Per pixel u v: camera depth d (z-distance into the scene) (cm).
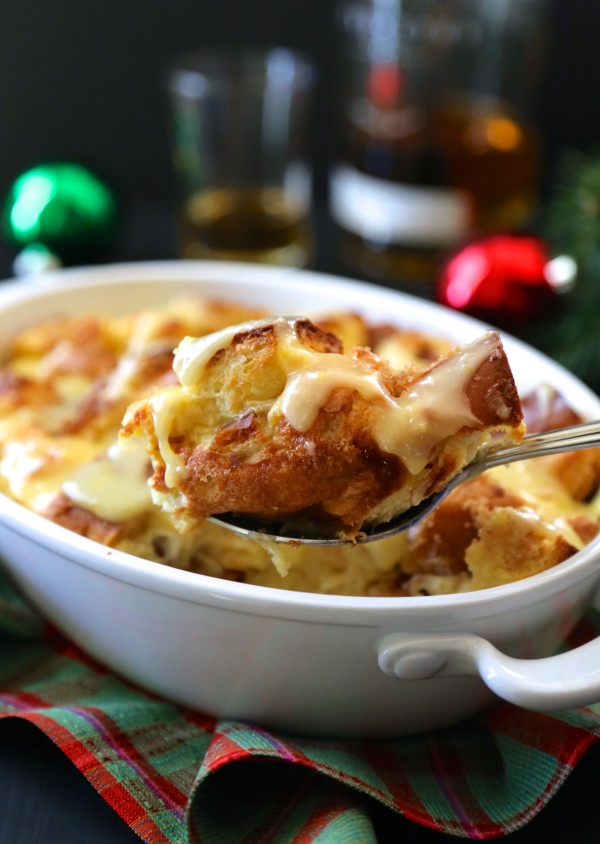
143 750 49
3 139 84
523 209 75
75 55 82
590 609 53
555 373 56
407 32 72
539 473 53
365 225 75
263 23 82
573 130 85
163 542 51
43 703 50
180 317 60
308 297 62
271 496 47
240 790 48
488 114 73
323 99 84
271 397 48
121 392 55
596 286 65
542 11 74
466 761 49
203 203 74
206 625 47
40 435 54
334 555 51
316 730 50
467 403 47
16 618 53
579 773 49
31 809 48
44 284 62
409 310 60
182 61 79
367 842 46
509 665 46
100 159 85
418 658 46
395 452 47
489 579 50
